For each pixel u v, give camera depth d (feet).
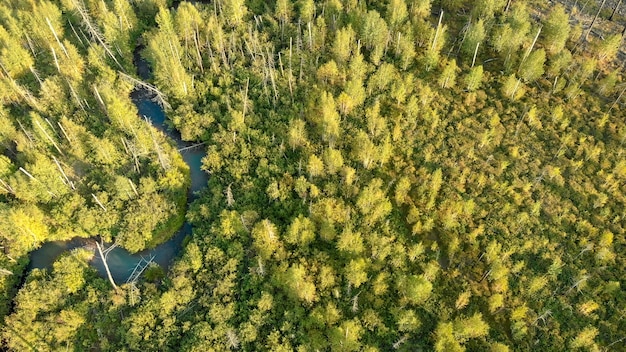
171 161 232.53
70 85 248.52
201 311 188.96
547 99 241.35
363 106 243.81
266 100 249.75
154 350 181.37
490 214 207.00
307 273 194.70
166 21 266.77
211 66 266.36
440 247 202.80
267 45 269.23
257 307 188.14
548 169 216.54
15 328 183.32
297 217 206.28
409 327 178.60
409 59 254.47
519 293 188.55
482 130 232.73
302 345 176.76
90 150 234.79
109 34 271.69
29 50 282.15
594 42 261.24
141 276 206.18
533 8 284.20
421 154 226.38
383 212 204.95
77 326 187.73
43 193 216.54
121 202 217.77
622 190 211.20
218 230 204.74
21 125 231.71
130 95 273.75
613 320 181.37
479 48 263.70
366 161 219.61
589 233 200.13
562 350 175.63
